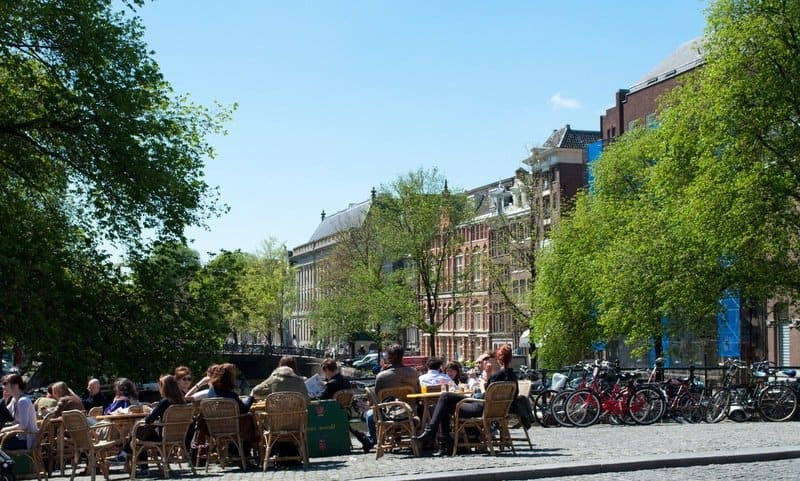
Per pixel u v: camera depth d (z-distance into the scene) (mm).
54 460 17328
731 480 13086
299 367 110062
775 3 34062
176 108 30281
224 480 14297
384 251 79375
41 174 27703
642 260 41156
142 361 28797
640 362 61719
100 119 26422
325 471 14742
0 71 26656
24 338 25922
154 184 27031
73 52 26062
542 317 52531
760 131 34375
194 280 30375
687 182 38719
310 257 170125
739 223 33906
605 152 52469
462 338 100375
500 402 16266
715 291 36875
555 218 76500
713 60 35750
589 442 18266
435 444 17172
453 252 79125
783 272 35156
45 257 25797
